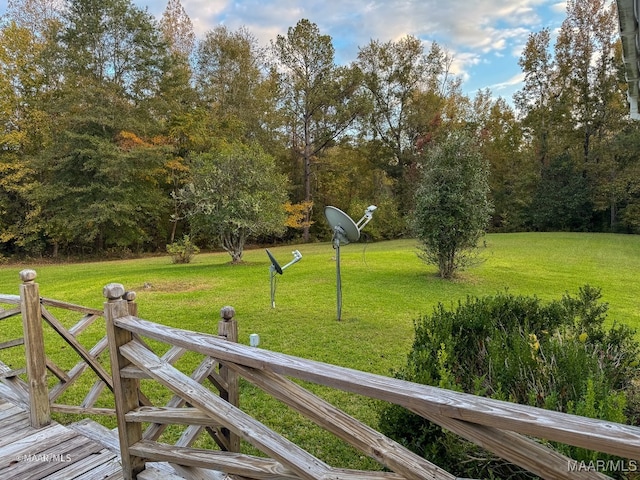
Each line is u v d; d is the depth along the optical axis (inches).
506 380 76.2
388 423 72.3
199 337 53.3
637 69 173.0
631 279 315.6
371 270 356.5
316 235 884.0
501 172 871.1
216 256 582.9
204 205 420.5
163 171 687.7
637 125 734.5
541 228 834.2
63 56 608.1
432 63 841.5
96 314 108.9
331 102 818.8
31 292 94.1
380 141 868.0
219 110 781.9
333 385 38.7
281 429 106.4
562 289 279.7
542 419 29.0
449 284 293.4
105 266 497.4
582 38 773.9
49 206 626.2
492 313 116.5
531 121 844.6
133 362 59.6
